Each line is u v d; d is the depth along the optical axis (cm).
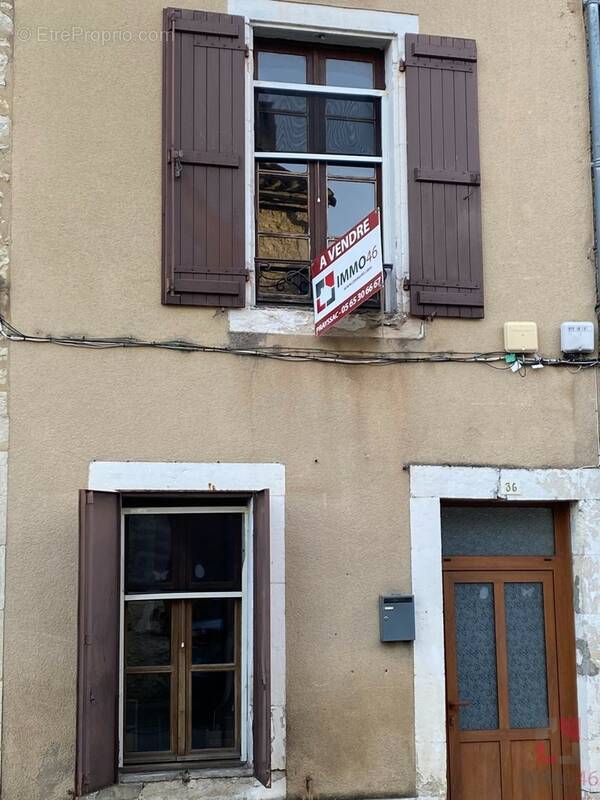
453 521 584
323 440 546
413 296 564
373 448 552
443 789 536
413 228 570
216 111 550
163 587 531
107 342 523
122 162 538
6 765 486
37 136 529
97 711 464
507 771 568
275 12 568
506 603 584
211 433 531
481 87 595
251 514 534
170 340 532
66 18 541
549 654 582
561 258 592
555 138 601
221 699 531
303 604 532
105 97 540
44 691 495
